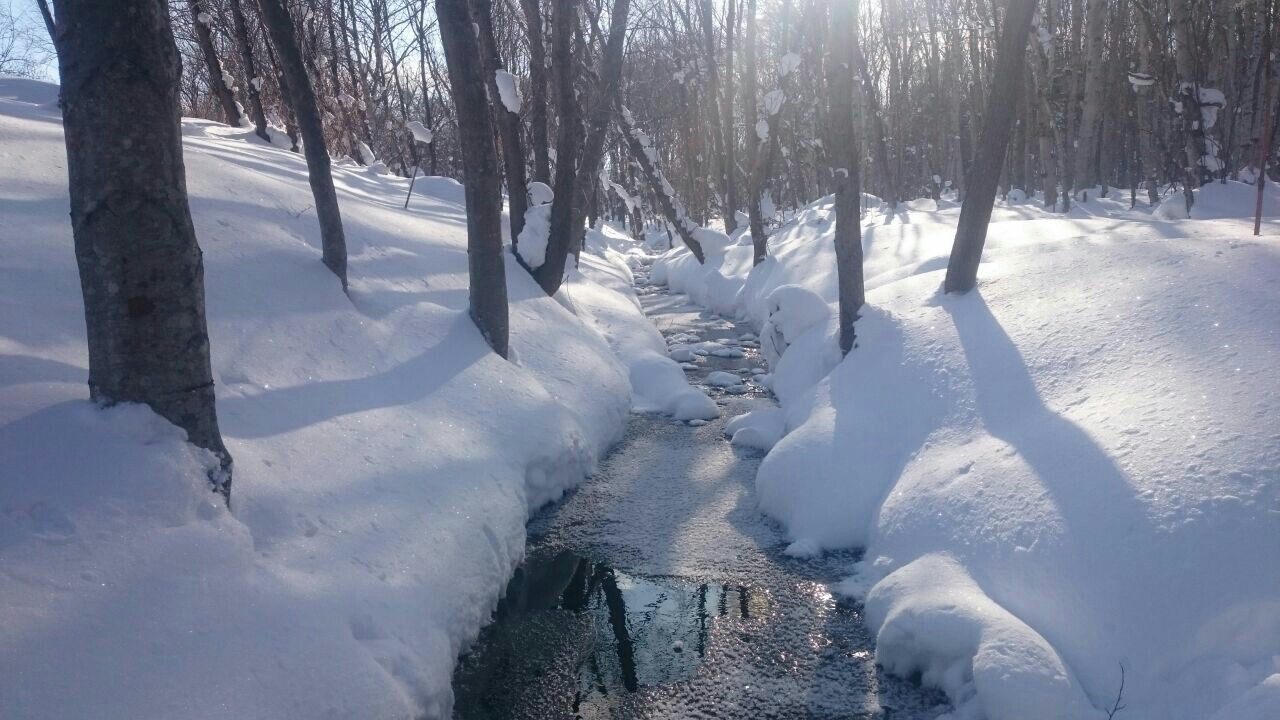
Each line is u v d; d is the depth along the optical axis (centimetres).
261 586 323
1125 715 319
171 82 314
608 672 411
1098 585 362
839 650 424
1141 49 1848
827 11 700
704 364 1091
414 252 826
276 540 362
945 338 640
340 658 314
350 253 730
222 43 1911
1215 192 1308
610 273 1498
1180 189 1769
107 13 291
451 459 514
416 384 591
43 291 453
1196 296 507
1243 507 342
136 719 252
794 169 2892
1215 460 367
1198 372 434
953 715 358
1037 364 537
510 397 647
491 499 507
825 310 910
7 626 253
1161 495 369
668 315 1501
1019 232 1082
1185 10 1370
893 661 403
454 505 471
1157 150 2164
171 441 330
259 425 439
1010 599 390
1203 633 321
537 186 1069
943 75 2809
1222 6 1717
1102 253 668
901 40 2958
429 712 342
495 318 706
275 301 566
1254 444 364
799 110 2416
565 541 559
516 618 460
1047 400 499
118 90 298
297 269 621
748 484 655
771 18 2498
